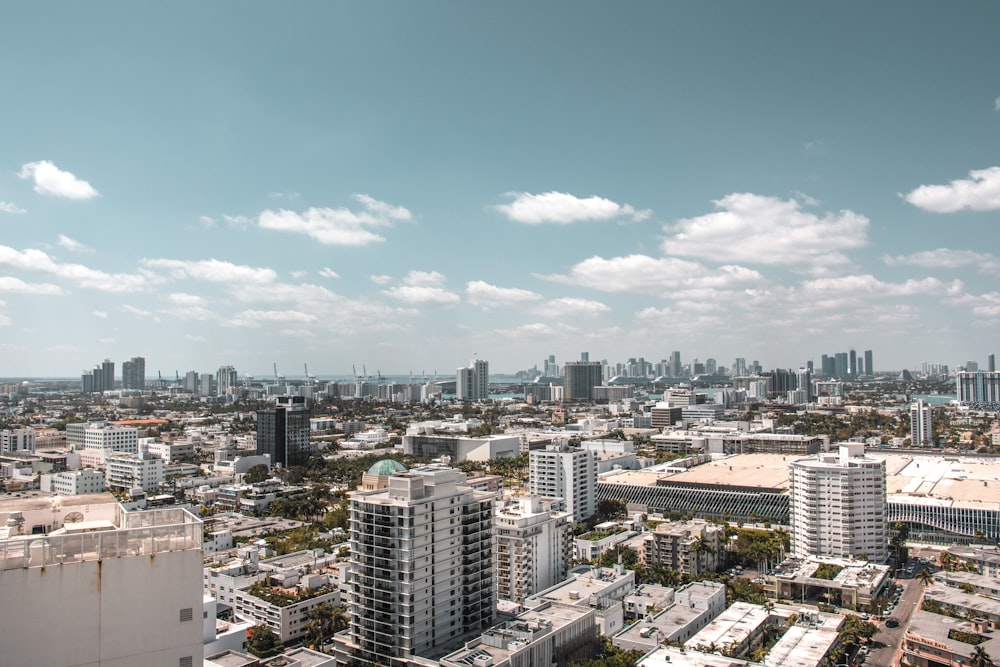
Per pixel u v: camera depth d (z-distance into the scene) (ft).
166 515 325.62
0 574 267.59
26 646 270.46
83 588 279.90
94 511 344.08
